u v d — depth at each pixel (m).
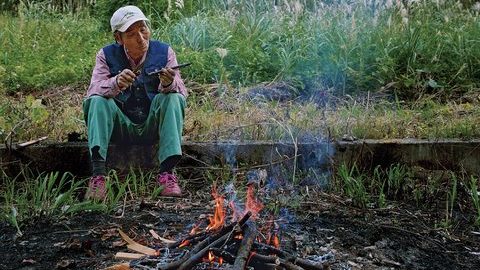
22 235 4.13
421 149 5.38
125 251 3.85
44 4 11.84
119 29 4.80
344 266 3.72
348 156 5.37
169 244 3.79
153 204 4.69
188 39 8.65
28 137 5.64
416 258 3.96
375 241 4.15
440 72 7.86
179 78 5.00
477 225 4.54
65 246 3.91
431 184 5.23
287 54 7.88
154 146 5.23
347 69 7.63
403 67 8.00
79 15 11.48
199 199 4.88
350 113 6.28
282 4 10.32
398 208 4.81
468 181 5.30
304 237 4.11
